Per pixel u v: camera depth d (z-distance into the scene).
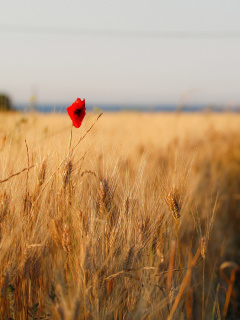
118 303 1.58
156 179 1.78
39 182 1.56
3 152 1.63
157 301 1.65
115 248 1.56
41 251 1.54
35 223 1.56
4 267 1.51
